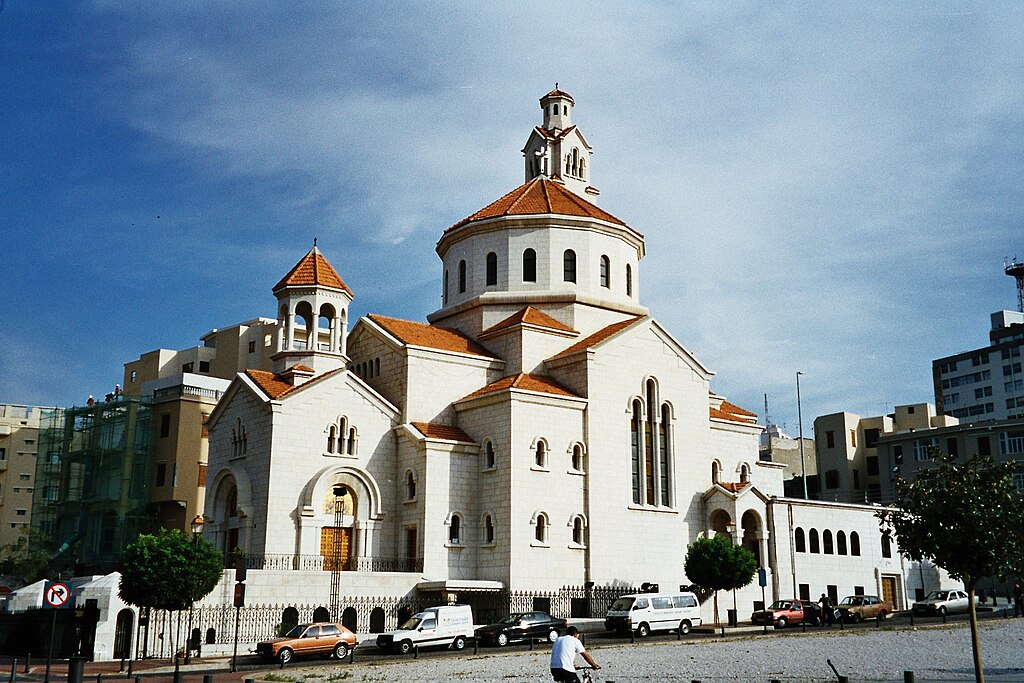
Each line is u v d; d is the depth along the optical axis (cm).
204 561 4619
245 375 6369
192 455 8750
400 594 5781
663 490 6775
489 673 3856
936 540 3136
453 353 6725
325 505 6084
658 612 5412
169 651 4988
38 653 5194
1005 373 13800
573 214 7306
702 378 7169
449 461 6250
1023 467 10681
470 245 7444
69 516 9050
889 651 4450
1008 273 16075
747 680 3497
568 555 6191
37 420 11681
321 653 4631
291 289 6581
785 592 6794
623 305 7362
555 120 8569
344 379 6309
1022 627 5653
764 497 6856
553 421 6331
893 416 13100
